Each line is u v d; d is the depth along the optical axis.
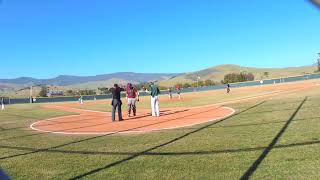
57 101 74.88
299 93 31.47
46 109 39.84
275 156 8.05
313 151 8.24
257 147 9.13
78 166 8.52
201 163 7.98
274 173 6.81
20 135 15.27
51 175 7.82
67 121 21.38
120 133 14.08
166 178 7.04
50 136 14.47
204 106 26.88
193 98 45.72
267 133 11.12
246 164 7.59
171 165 8.00
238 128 12.79
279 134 10.72
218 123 14.77
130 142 11.52
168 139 11.56
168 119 18.50
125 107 35.47
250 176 6.75
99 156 9.54
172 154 9.12
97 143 11.80
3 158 10.01
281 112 16.62
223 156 8.46
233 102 28.17
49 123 20.62
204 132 12.53
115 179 7.21
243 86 79.19
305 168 6.97
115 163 8.58
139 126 16.14
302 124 12.38
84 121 20.67
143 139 11.99
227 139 10.61
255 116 16.05
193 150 9.39
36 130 17.09
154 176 7.23
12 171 8.32
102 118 22.22
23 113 33.25
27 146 11.99
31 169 8.45
